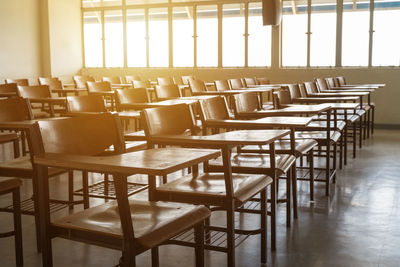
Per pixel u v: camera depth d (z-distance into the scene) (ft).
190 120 8.22
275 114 10.68
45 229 5.59
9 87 18.67
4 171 8.50
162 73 34.24
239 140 6.54
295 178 10.46
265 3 23.48
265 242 8.07
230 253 6.89
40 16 34.50
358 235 9.55
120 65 36.52
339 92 19.27
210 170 8.75
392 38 28.63
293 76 30.50
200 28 33.45
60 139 5.97
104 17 36.42
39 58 34.65
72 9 36.22
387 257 8.38
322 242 9.16
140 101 15.17
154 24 34.94
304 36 30.58
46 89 17.70
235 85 23.31
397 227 10.05
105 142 6.50
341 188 13.50
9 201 11.91
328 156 12.62
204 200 6.85
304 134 13.70
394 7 28.32
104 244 5.29
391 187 13.56
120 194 4.99
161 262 8.15
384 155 18.78
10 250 8.64
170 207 6.24
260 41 31.65
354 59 29.63
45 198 5.57
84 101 12.17
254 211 8.86
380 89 28.37
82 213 5.95
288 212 10.04
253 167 8.75
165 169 4.61
